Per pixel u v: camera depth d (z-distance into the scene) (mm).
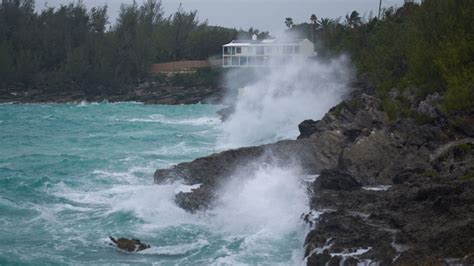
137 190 37656
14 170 46625
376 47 68562
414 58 49031
